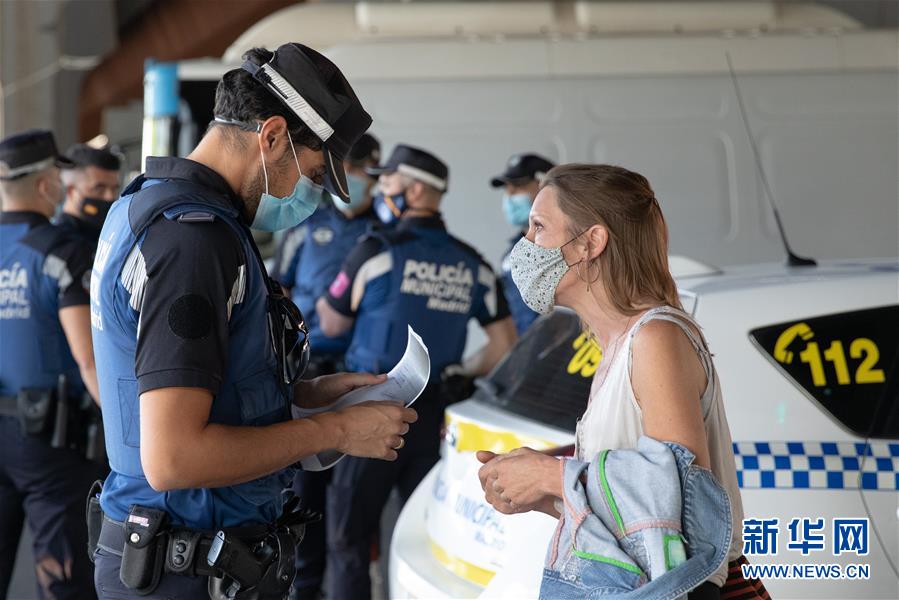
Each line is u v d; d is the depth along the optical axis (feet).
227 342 7.14
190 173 7.41
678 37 24.04
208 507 7.47
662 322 6.89
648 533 6.41
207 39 48.19
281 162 7.64
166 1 51.78
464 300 15.60
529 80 23.72
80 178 16.69
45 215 14.03
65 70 61.52
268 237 25.39
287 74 7.52
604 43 23.90
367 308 15.24
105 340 7.38
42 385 13.47
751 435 9.86
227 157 7.59
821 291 10.62
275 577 7.69
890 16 35.83
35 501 13.55
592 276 7.29
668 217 23.79
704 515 6.51
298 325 7.81
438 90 23.65
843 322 10.40
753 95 23.99
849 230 24.04
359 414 7.68
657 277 7.24
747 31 24.48
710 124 23.90
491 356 16.31
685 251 23.76
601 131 23.75
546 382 11.04
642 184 7.34
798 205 23.99
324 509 16.43
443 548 10.73
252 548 7.58
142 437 6.88
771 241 23.90
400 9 24.44
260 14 45.37
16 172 13.73
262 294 7.46
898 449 9.84
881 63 24.20
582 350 10.96
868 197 24.13
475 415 11.07
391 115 23.58
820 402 10.01
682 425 6.64
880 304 10.51
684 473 6.52
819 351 10.23
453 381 15.30
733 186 23.86
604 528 6.57
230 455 6.99
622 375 6.90
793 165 24.02
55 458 13.43
